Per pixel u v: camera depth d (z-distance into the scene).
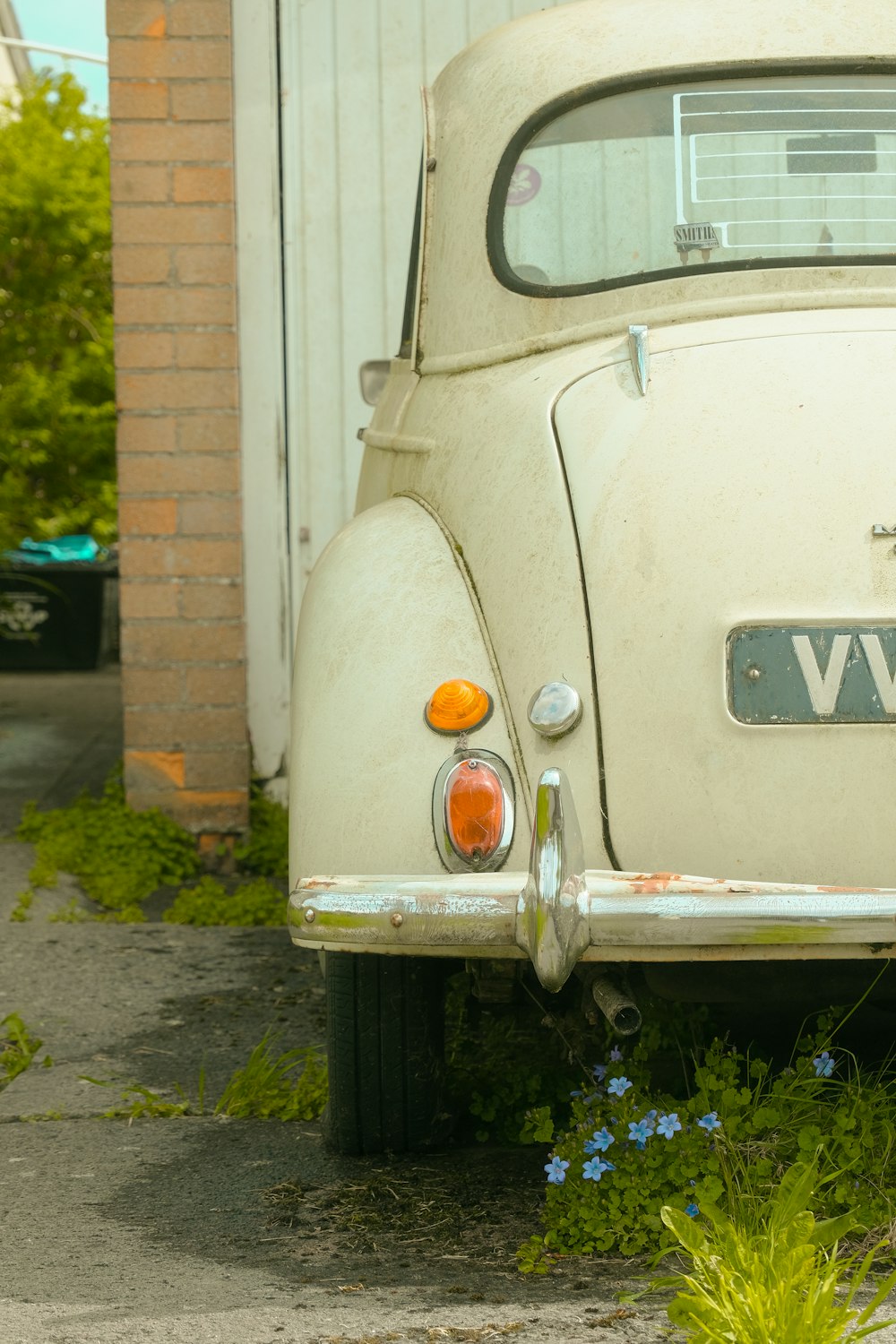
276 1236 3.20
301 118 7.13
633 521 3.08
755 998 3.16
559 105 3.89
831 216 3.71
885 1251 2.88
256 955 5.62
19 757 9.16
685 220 3.75
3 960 5.52
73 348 13.84
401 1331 2.69
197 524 6.76
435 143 4.16
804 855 2.94
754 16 3.95
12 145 13.71
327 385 7.16
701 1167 3.03
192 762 6.81
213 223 6.73
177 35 6.71
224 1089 4.25
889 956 2.78
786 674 2.95
